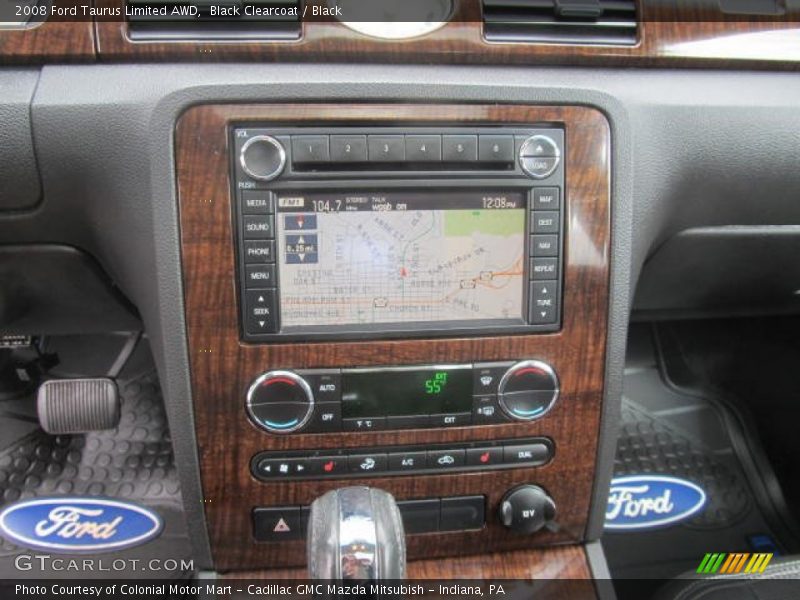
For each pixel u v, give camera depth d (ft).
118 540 3.77
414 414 2.48
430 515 2.62
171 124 2.22
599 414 2.57
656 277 3.37
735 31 2.63
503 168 2.36
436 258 2.39
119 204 2.41
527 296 2.44
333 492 2.17
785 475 4.35
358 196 2.32
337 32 2.33
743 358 4.60
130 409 4.15
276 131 2.25
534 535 2.73
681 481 4.34
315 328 2.37
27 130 2.32
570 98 2.35
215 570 2.64
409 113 2.29
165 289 2.31
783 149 2.72
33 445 4.00
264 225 2.29
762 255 3.19
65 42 2.33
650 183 2.63
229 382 2.39
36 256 2.71
